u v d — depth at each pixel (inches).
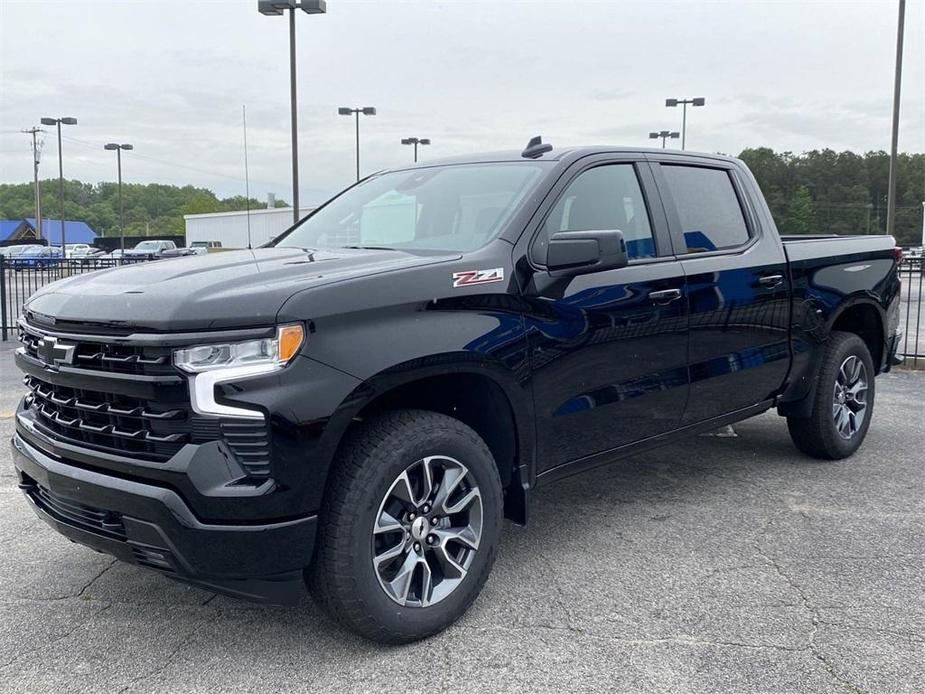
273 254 144.1
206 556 104.6
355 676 113.7
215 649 121.4
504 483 139.5
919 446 233.5
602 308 145.7
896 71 743.7
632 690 109.3
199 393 103.2
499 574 147.0
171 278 118.6
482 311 127.3
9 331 493.0
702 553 155.8
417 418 120.3
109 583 144.6
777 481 200.5
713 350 171.2
